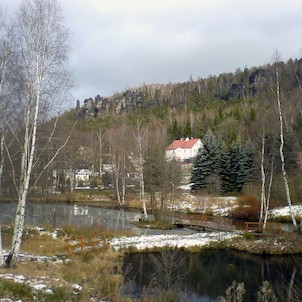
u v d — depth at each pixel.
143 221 35.56
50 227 28.03
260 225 29.25
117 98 197.12
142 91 192.50
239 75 165.25
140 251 22.81
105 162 75.12
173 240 26.05
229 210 40.88
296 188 40.22
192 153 91.25
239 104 120.50
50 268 15.06
